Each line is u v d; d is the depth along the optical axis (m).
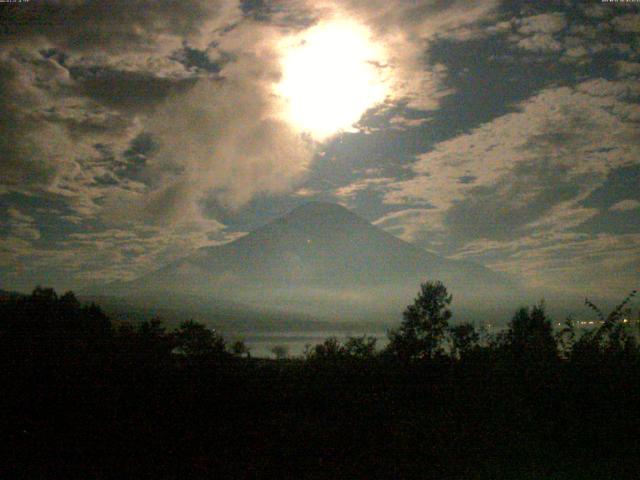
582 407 8.33
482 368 9.74
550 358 8.95
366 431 8.57
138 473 7.22
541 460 7.42
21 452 7.92
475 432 8.16
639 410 8.26
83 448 8.09
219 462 7.59
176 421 9.18
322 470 7.23
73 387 9.53
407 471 7.14
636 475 6.82
